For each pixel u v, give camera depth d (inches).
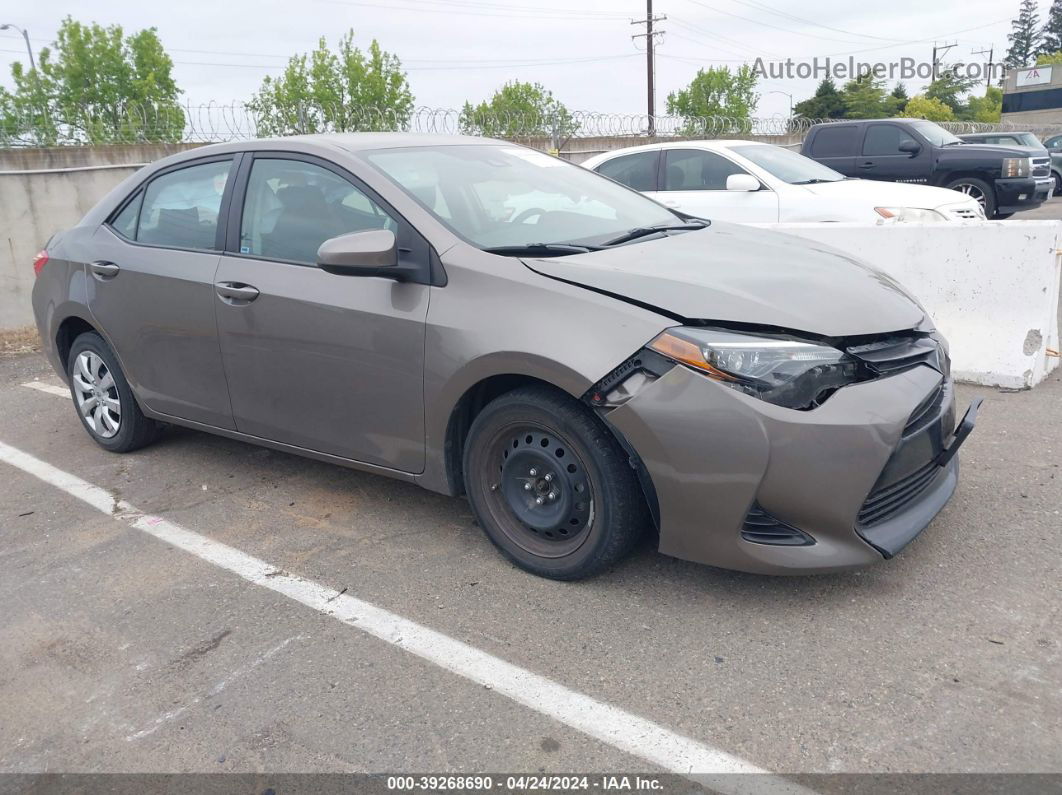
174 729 101.4
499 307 122.4
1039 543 132.3
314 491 169.3
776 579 125.6
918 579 123.6
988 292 213.8
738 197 322.7
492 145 171.0
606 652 110.8
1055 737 91.0
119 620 126.0
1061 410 192.7
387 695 105.2
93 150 430.9
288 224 150.0
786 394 107.4
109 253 178.9
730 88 1818.4
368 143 153.6
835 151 522.6
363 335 135.7
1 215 344.2
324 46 1302.9
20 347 321.4
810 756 90.8
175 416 175.8
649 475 113.3
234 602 129.1
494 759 93.5
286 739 98.5
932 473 126.2
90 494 173.9
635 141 629.3
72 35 1473.9
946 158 495.8
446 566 135.9
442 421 130.7
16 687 111.5
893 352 119.1
